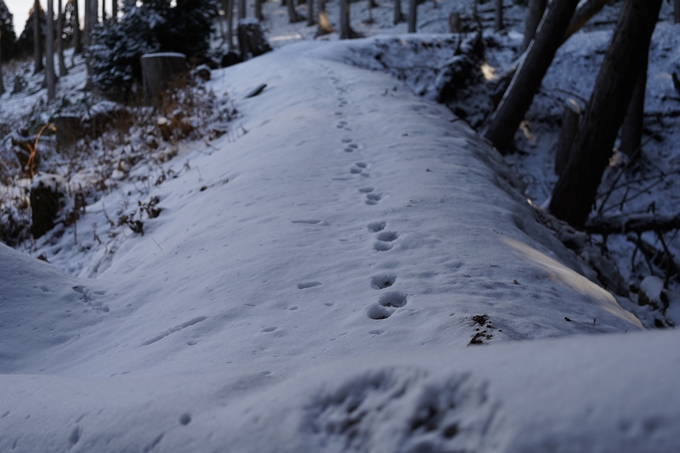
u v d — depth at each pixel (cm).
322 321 263
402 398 87
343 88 1056
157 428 117
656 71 1516
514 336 225
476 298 269
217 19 3725
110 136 1035
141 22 1477
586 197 798
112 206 731
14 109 2611
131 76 1495
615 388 66
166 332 288
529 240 399
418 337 231
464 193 465
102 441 124
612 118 774
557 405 68
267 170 574
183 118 964
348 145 656
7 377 205
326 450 87
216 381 130
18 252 387
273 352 235
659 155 1275
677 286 805
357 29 3080
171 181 743
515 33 1811
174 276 380
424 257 327
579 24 1227
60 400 158
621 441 61
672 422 60
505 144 1024
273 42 2853
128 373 250
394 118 772
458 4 3158
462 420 77
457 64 1331
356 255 342
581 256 615
